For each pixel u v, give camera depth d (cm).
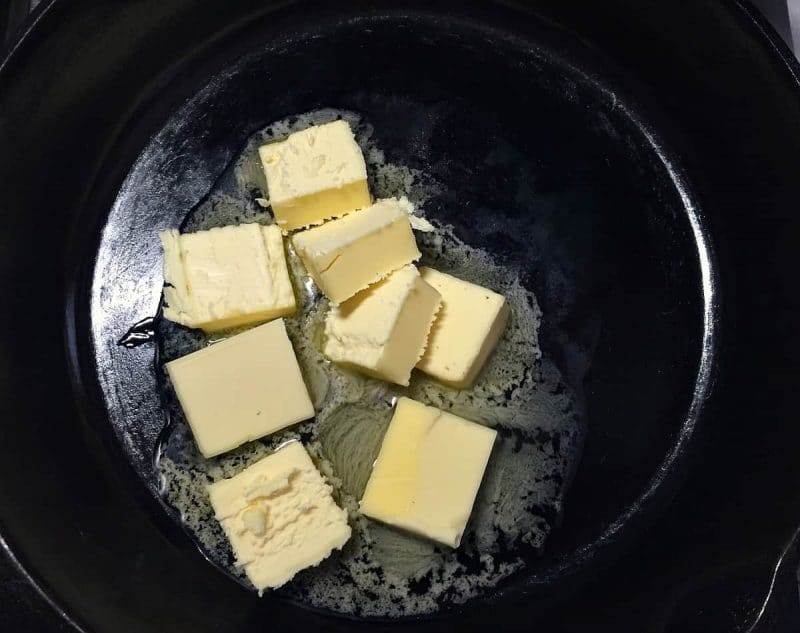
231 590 21
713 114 23
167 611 21
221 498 20
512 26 25
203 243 22
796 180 21
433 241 23
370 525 21
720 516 21
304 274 23
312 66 25
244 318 22
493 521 22
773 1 23
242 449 22
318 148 22
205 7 24
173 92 25
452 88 24
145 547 22
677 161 25
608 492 22
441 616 21
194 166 24
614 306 23
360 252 20
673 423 23
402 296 20
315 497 20
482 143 24
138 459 22
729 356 23
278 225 23
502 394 22
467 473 20
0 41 22
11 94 20
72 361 24
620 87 25
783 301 22
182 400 21
